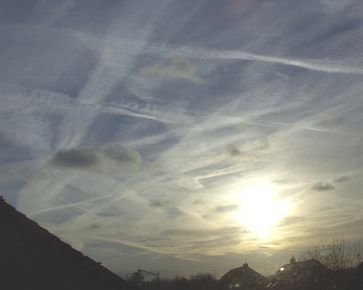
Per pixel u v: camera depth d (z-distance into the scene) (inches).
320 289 1535.4
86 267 661.9
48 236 649.0
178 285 2049.7
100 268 668.7
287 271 1899.6
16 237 640.4
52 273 645.3
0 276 623.2
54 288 641.0
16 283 626.8
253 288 2226.9
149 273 1696.6
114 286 674.8
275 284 1887.3
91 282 663.8
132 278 1612.9
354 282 1435.8
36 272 637.9
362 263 1476.4
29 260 639.1
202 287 2192.4
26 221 646.5
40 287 635.5
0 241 633.0
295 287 1675.7
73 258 657.6
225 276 2401.6
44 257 646.5
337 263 1526.8
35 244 645.3
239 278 2356.1
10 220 642.2
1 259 629.3
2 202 643.5
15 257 634.2
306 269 1674.5
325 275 1544.0
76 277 656.4
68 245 657.6
